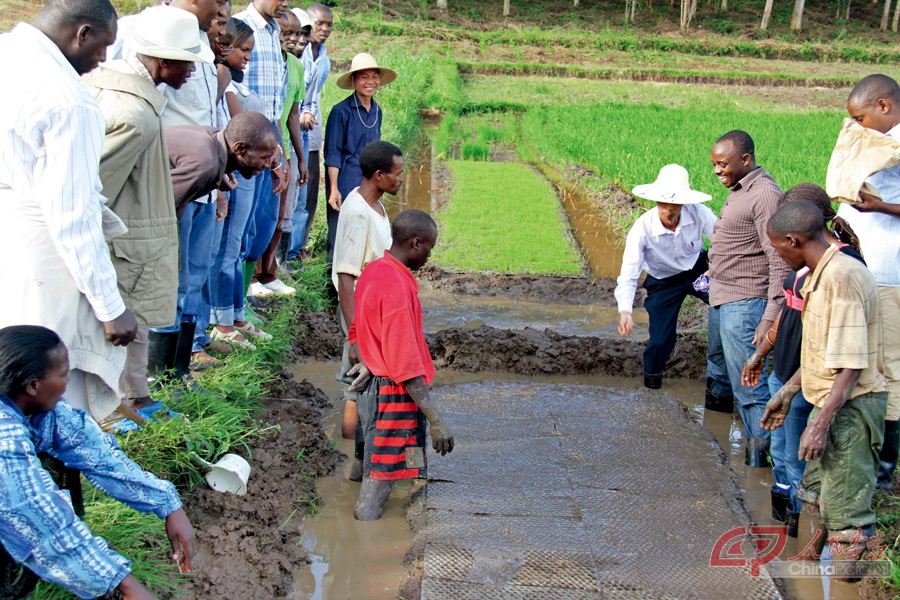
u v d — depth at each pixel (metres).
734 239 4.96
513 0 40.91
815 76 30.89
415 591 3.66
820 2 43.25
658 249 5.81
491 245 9.74
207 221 4.86
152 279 3.91
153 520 3.68
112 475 2.99
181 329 4.70
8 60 3.05
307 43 7.62
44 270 3.20
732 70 32.12
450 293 8.29
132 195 3.79
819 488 3.89
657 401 5.91
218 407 4.61
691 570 3.87
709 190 12.11
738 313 5.01
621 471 4.84
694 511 4.42
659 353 6.07
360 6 35.34
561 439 5.23
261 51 6.28
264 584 3.62
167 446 4.11
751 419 5.04
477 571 3.81
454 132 18.92
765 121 20.69
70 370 3.34
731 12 41.44
